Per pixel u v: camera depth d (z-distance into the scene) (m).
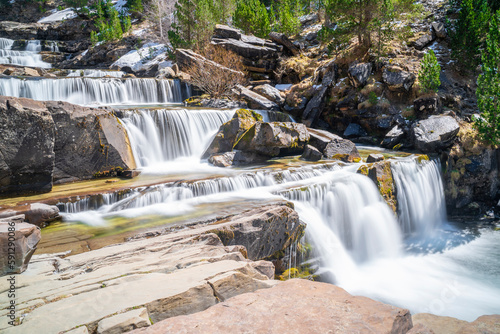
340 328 2.16
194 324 2.26
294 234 7.88
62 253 5.64
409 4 20.44
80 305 2.75
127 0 49.97
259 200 9.08
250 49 24.91
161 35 36.47
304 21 36.06
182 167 12.80
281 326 2.20
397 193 11.95
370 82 18.69
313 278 8.20
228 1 36.66
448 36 21.33
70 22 46.22
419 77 16.80
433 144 14.30
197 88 22.88
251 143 13.09
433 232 12.81
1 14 52.28
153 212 8.21
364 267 9.95
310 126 19.75
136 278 3.47
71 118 10.28
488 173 14.37
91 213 8.33
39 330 2.38
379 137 17.78
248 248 6.79
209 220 7.50
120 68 31.19
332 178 11.12
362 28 20.84
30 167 8.85
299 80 24.69
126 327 2.44
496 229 12.69
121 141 11.60
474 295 8.26
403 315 2.32
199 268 3.67
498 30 14.62
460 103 16.92
